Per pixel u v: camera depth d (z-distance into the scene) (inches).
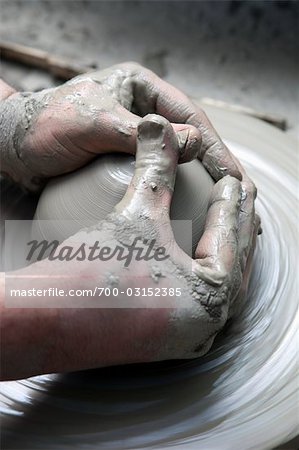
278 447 43.7
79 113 47.2
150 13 98.4
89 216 46.2
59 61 88.3
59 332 41.8
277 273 54.1
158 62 92.7
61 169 49.5
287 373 47.6
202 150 50.2
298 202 59.1
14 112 51.7
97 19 98.1
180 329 42.8
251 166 62.1
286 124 83.8
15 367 42.7
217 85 89.7
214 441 43.5
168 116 51.8
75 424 44.7
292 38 94.0
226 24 96.2
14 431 44.3
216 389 46.7
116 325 42.1
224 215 45.8
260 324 50.8
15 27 97.3
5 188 57.4
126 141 45.7
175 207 45.9
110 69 52.8
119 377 47.3
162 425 44.6
